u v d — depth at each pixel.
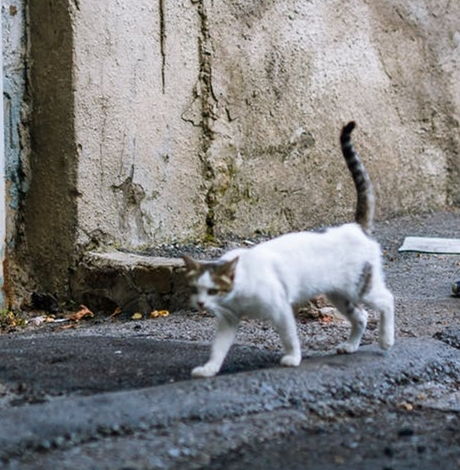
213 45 5.11
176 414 3.13
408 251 5.29
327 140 5.61
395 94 5.92
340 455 3.00
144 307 4.47
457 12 6.20
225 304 3.29
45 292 4.73
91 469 2.86
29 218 4.73
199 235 5.14
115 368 3.50
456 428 3.21
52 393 3.31
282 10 5.37
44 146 4.68
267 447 3.03
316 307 4.09
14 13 4.64
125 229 4.82
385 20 5.84
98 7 4.64
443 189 6.24
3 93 4.63
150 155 4.89
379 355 3.56
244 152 5.27
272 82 5.36
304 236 3.40
